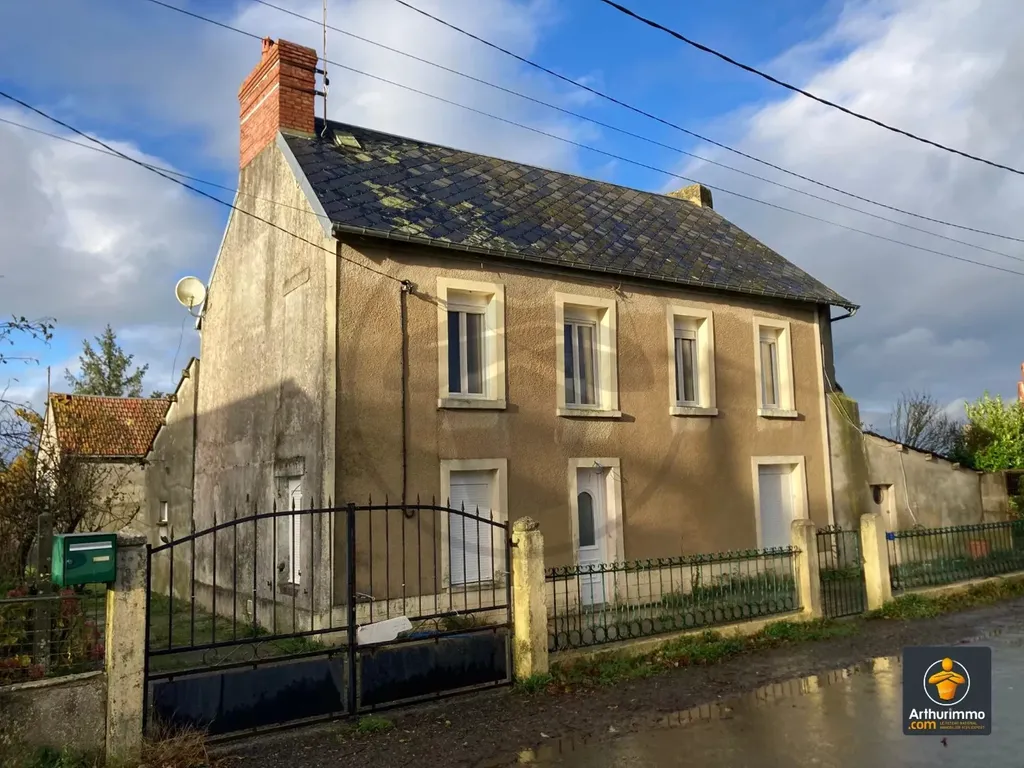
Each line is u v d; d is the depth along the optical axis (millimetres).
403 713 7113
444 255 11258
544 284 12266
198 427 14758
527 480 11641
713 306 14469
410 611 10211
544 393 12000
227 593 12844
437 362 10984
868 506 16109
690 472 13625
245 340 12906
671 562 10016
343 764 6051
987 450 19781
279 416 11422
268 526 11523
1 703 5438
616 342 13000
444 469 10836
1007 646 9508
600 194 16234
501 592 11062
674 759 6074
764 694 7730
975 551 13328
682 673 8453
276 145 12344
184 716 6152
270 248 12203
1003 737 6387
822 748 6215
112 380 41750
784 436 15188
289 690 6633
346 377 10211
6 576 8656
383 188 11992
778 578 10609
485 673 7711
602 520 12586
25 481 11539
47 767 5504
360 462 10156
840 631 10242
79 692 5711
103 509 14070
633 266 13211
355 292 10422
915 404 33500
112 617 5902
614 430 12758
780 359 15664
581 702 7484
